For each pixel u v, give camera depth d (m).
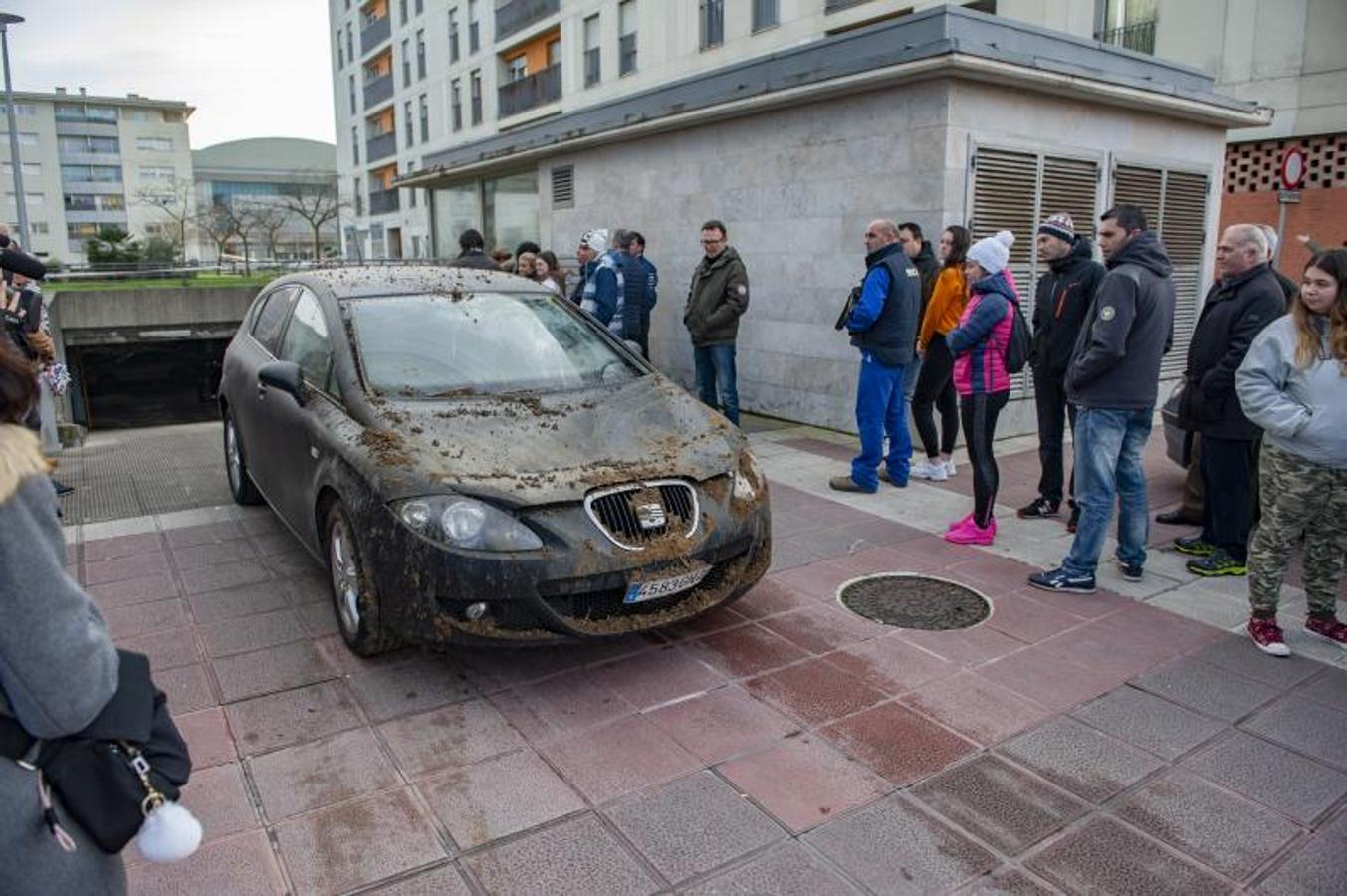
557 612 3.45
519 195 13.83
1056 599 4.63
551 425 4.02
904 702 3.60
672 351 10.66
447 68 37.34
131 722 1.55
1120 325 4.35
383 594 3.59
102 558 5.14
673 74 23.62
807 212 8.69
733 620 4.36
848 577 4.92
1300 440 3.79
